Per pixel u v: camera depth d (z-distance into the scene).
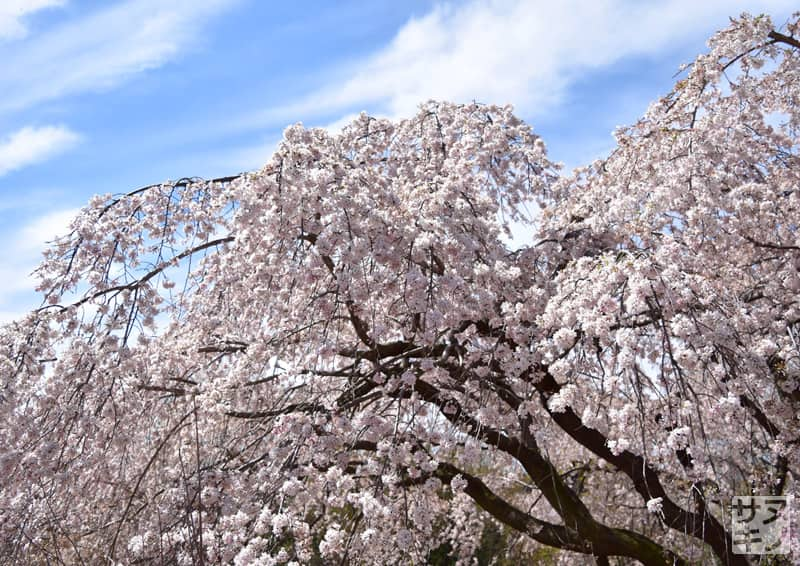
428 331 5.55
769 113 6.80
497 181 7.91
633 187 5.98
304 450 5.36
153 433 6.89
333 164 5.61
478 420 5.62
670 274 4.71
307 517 7.27
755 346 5.09
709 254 5.68
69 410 5.52
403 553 5.48
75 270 5.97
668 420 4.87
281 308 6.57
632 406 4.70
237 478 5.47
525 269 6.71
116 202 6.48
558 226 6.92
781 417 5.67
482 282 5.97
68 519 6.05
